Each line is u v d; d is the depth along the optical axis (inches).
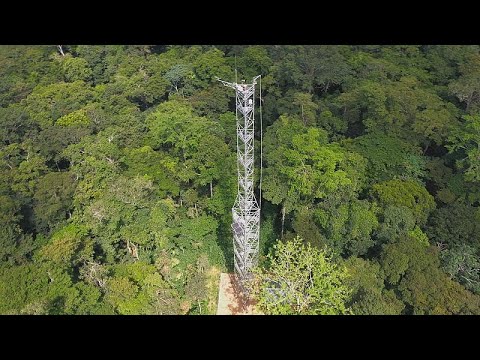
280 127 2006.6
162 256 1808.6
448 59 2527.1
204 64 2422.5
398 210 1694.1
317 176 1727.4
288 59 2362.2
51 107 2278.5
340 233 1747.0
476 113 2073.1
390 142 1930.4
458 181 1876.2
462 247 1674.5
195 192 1968.5
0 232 1664.6
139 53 2829.7
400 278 1610.5
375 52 2682.1
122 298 1568.7
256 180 1907.0
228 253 1934.1
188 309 1690.5
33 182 1838.1
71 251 1585.9
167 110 2188.7
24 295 1483.8
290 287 1524.4
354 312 1520.7
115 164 1925.4
